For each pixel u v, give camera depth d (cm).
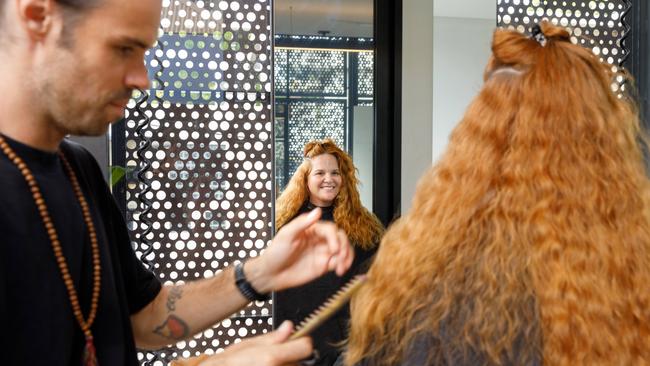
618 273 97
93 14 83
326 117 339
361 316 108
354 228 282
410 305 101
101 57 85
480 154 104
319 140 307
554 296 95
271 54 260
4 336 84
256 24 261
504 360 94
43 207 88
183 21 257
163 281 260
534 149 100
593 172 100
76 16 83
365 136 345
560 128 100
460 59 477
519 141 101
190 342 264
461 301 97
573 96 101
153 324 116
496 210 100
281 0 332
